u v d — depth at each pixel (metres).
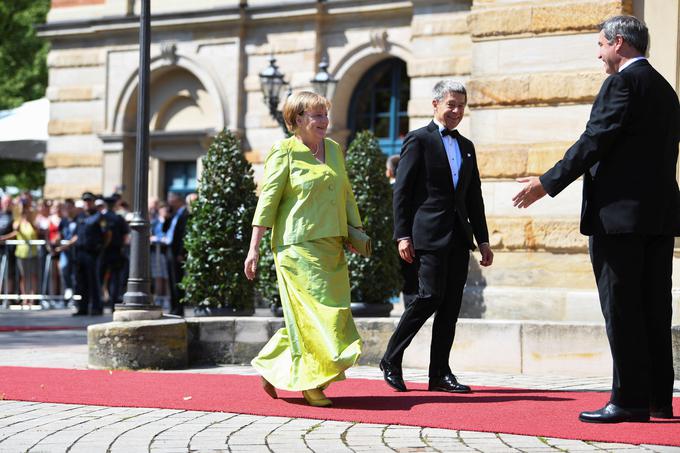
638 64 7.46
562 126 12.66
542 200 12.68
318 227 8.30
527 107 12.82
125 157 27.56
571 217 12.54
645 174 7.32
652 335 7.55
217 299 12.94
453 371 10.83
